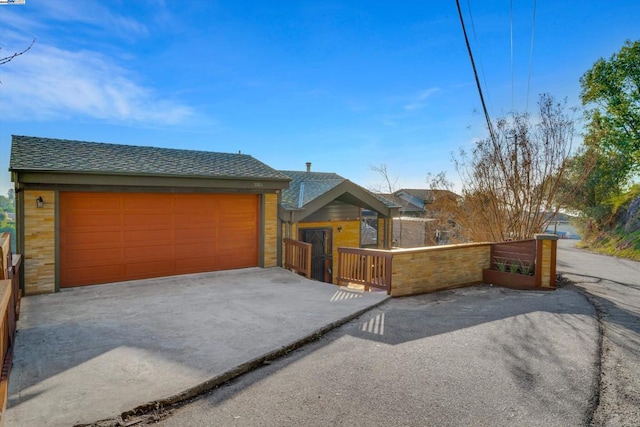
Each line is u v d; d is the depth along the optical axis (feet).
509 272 28.76
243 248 32.12
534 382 11.76
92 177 23.86
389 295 23.88
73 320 17.87
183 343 14.88
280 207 33.45
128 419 9.68
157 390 10.91
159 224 27.78
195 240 29.53
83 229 24.79
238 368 12.55
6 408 9.78
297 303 21.45
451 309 21.39
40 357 13.38
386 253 24.76
